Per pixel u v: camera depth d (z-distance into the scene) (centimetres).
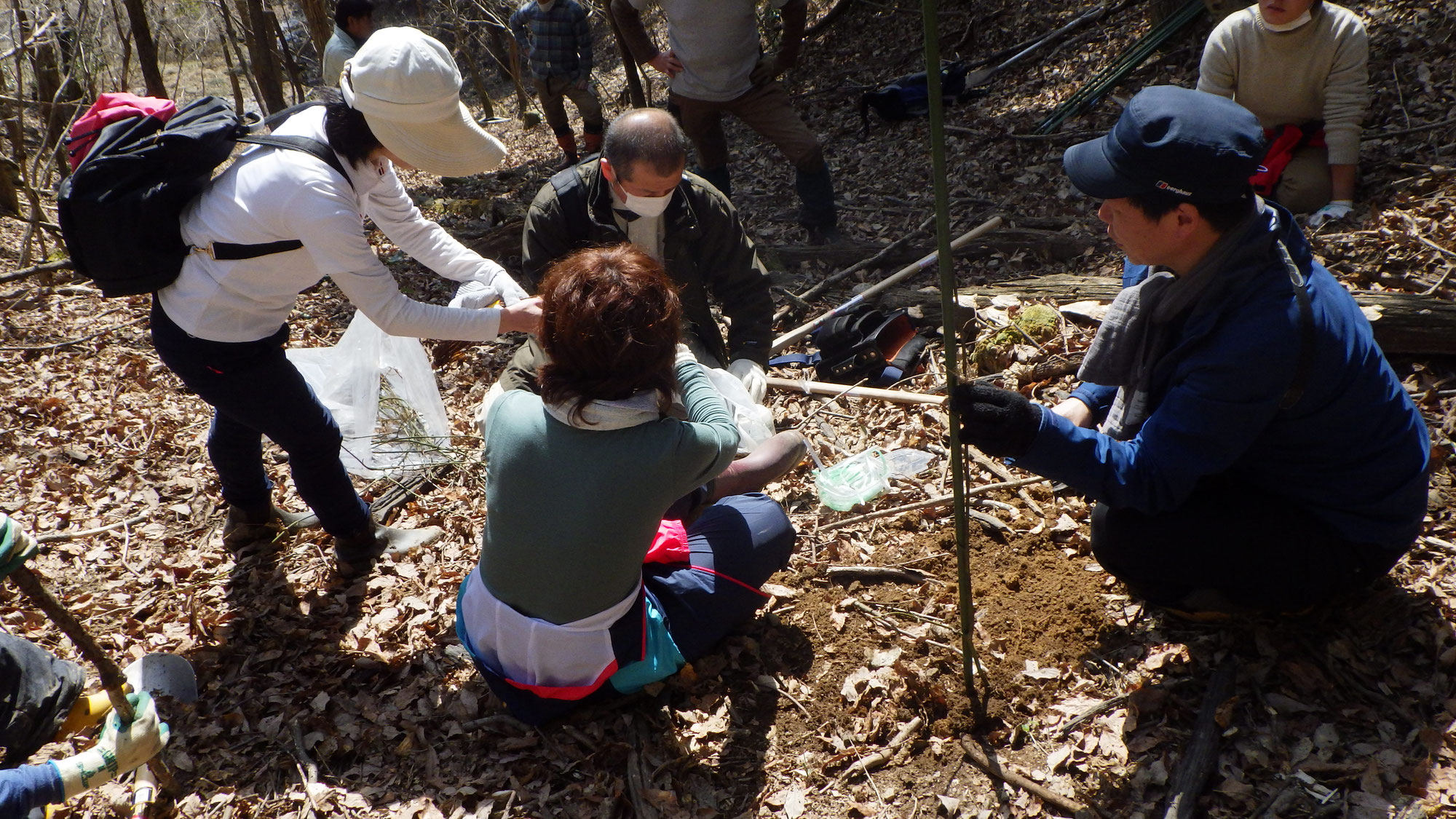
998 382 405
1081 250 507
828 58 952
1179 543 254
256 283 274
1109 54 736
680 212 362
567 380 224
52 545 354
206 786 259
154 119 264
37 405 443
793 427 403
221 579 339
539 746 265
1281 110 470
